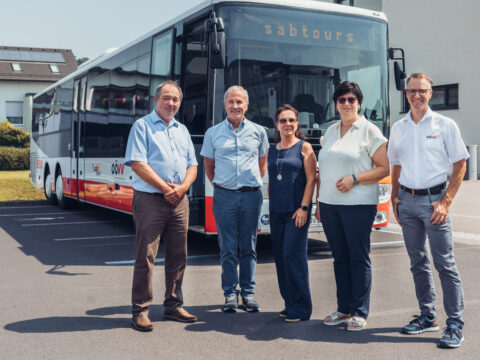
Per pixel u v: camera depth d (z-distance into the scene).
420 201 4.52
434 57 23.86
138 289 4.86
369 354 4.19
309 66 8.04
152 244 4.91
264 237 10.37
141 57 9.81
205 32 7.27
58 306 5.60
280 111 5.16
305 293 5.05
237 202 5.43
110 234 10.70
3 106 50.59
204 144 5.64
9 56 52.50
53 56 54.53
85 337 4.63
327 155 4.82
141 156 4.89
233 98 5.45
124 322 5.06
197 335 4.68
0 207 16.30
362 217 4.71
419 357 4.12
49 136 16.38
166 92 4.96
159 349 4.35
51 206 16.61
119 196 10.55
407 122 4.60
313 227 8.02
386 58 8.55
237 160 5.45
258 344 4.45
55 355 4.21
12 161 35.69
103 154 11.58
